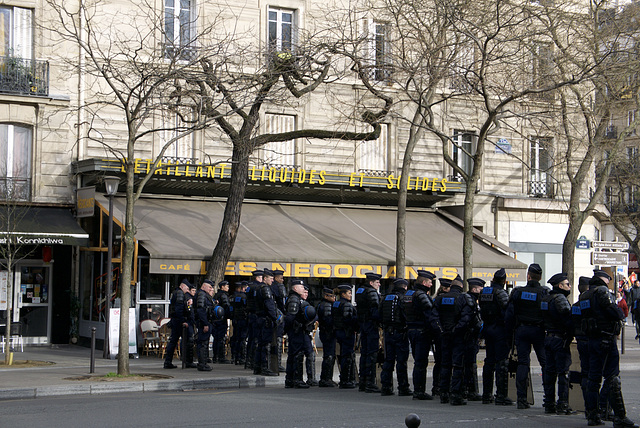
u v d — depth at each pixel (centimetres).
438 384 1402
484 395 1296
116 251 2197
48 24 2298
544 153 2947
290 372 1518
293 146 2605
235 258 2134
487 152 2881
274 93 2064
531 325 1211
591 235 3116
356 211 2689
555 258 2972
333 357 1542
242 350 1872
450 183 2719
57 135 2323
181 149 2458
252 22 2539
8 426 1012
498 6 1955
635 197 3409
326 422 1052
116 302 2064
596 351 1055
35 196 2284
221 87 1908
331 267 2244
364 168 2703
